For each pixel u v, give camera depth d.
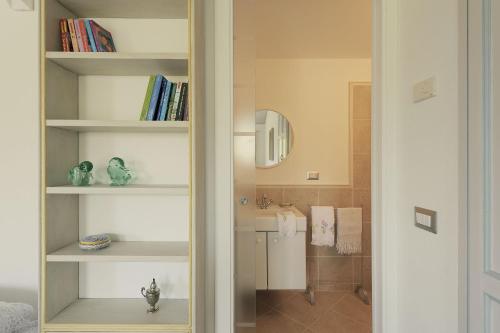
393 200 1.51
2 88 1.57
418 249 1.32
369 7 2.17
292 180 3.11
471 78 0.98
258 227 2.51
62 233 1.39
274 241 2.51
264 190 3.09
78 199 1.53
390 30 1.50
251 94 1.66
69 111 1.44
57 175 1.34
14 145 1.57
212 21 1.54
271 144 3.09
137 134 1.54
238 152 1.68
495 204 0.91
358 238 2.94
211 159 1.54
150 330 1.25
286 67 3.09
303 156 3.10
